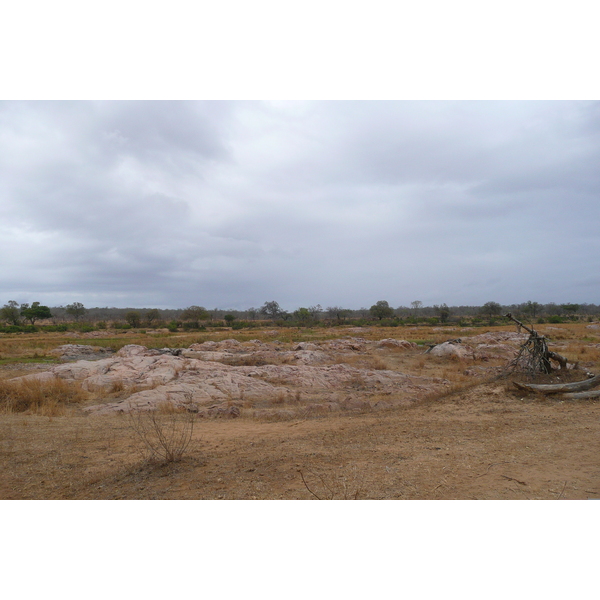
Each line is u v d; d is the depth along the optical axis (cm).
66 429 853
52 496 496
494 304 9162
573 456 576
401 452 620
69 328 6725
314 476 521
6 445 715
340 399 1340
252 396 1401
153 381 1564
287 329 6500
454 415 930
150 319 8638
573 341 3434
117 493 491
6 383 1321
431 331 5397
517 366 1327
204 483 509
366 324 8131
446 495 452
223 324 8406
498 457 579
